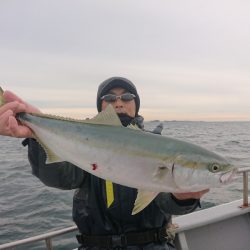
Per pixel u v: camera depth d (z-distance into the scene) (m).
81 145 0.80
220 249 1.41
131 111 1.08
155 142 0.76
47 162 0.84
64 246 2.09
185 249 1.31
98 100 1.15
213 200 3.06
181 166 0.74
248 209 1.48
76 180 0.97
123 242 0.97
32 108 0.86
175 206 0.83
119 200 0.96
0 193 3.76
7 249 1.02
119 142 0.77
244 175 1.50
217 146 9.16
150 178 0.75
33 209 3.08
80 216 1.00
